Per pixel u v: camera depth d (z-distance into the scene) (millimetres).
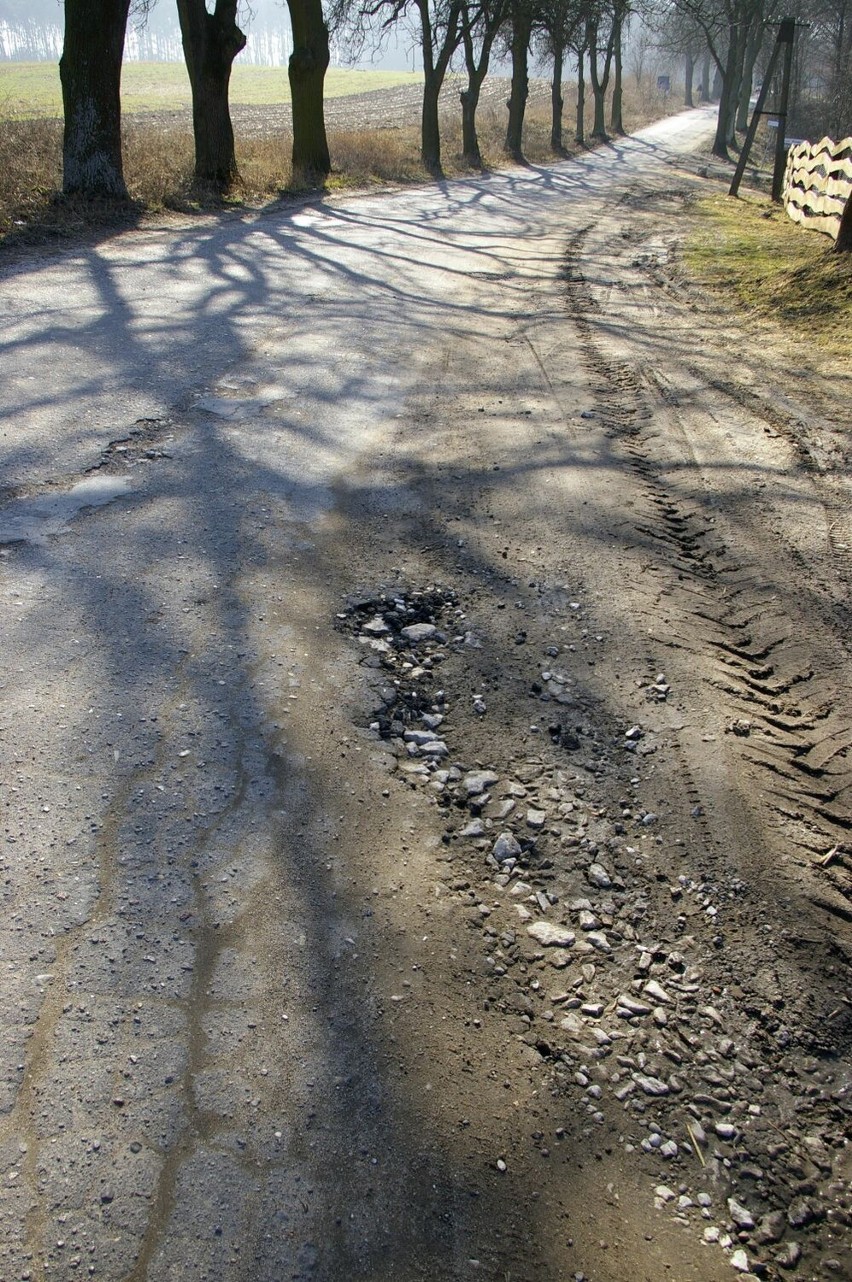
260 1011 2316
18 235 11078
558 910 2783
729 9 40844
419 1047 2301
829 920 2832
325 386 6984
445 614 4203
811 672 4000
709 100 112375
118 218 12953
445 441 6180
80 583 4035
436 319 9453
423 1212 1947
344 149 25328
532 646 4016
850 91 42281
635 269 13031
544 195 22844
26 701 3264
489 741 3439
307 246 12586
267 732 3297
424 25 26203
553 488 5559
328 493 5219
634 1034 2434
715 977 2623
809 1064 2424
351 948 2537
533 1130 2158
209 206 15164
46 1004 2256
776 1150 2209
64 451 5305
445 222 16453
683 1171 2139
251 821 2904
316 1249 1852
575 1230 1972
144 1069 2139
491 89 73812
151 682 3453
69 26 12812
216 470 5316
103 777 2982
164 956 2424
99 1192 1890
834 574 4789
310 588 4254
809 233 16500
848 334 9422
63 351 7090
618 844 3031
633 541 4996
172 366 7000
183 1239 1834
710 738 3533
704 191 25781
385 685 3670
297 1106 2111
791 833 3135
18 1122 1995
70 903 2531
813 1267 1994
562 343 8914
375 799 3088
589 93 79000
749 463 6121
